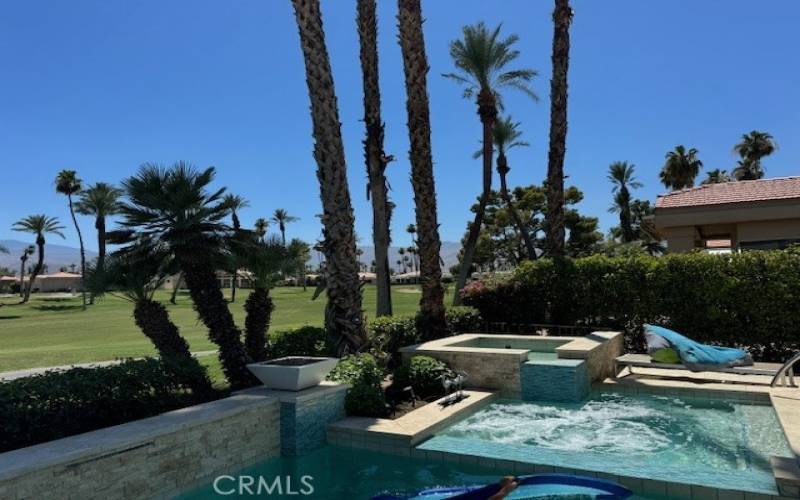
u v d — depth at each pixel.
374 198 14.68
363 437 7.11
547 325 14.66
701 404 8.92
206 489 5.79
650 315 13.43
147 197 8.14
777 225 15.73
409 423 7.38
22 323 37.91
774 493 4.94
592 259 14.31
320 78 10.25
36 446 4.89
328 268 10.28
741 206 15.83
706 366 9.52
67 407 6.14
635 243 31.30
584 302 14.27
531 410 8.68
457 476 6.09
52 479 4.51
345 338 10.09
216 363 12.34
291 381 7.28
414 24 13.58
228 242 8.97
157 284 8.81
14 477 4.25
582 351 9.86
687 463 6.07
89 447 4.85
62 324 35.75
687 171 53.72
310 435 7.11
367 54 14.59
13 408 5.62
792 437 6.04
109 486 4.95
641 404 9.00
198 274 8.69
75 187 61.41
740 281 12.25
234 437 6.31
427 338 13.01
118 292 8.29
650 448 6.69
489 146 20.14
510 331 15.20
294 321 30.69
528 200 46.25
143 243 8.39
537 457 6.16
